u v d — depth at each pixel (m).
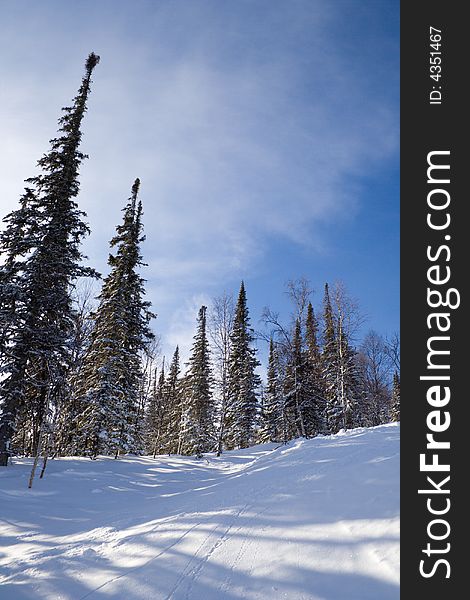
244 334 36.28
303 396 25.33
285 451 14.92
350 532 4.54
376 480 5.98
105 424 20.12
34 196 17.89
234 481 10.71
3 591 4.70
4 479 12.76
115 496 12.70
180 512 7.41
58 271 17.14
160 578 4.48
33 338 15.95
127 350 22.80
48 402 14.45
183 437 31.02
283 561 4.29
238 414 34.06
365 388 30.97
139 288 24.16
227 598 3.85
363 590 3.50
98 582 4.68
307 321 29.14
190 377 33.25
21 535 7.79
